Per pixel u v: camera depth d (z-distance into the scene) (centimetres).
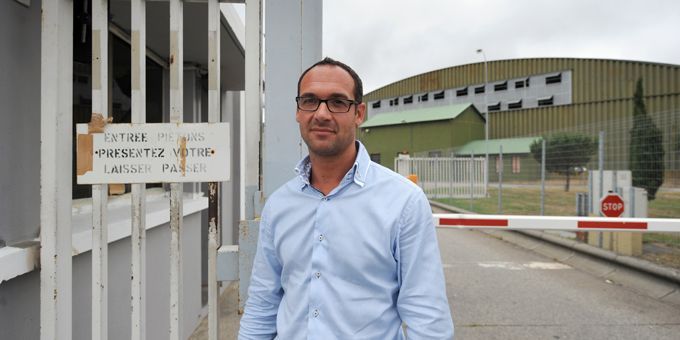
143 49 165
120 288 247
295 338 129
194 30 323
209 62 166
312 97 133
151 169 162
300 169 141
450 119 3588
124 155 161
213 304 170
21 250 162
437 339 119
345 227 127
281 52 175
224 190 536
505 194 1609
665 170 932
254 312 146
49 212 164
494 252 769
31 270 167
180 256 165
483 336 376
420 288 123
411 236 125
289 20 176
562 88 3559
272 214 142
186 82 416
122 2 263
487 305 464
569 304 467
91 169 160
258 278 147
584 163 1300
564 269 636
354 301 124
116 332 243
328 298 125
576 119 3466
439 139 3669
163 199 387
